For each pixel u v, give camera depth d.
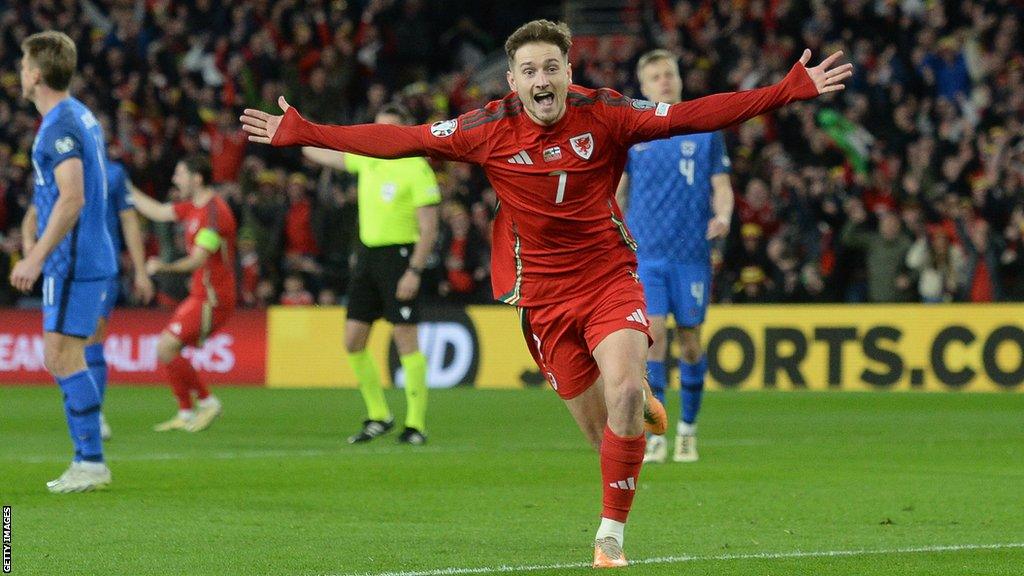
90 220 16.88
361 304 24.50
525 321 12.85
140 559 12.43
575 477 18.89
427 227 23.97
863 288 39.56
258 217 43.91
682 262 20.75
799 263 39.25
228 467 20.03
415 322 24.31
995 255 38.44
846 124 43.94
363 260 24.39
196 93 51.28
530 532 14.09
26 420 29.72
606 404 12.32
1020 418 29.27
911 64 46.75
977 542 13.39
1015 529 14.28
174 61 52.75
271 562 12.24
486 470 19.72
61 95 16.75
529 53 11.95
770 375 37.75
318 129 12.39
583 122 12.18
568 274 12.46
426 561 12.27
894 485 17.94
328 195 44.00
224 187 45.16
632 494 12.02
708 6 50.97
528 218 12.40
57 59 16.56
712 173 21.16
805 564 11.98
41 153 16.55
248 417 30.80
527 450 22.83
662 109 12.12
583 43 56.12
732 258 39.66
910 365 36.66
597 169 12.27
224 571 11.82
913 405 32.78
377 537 13.71
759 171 41.56
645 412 13.56
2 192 46.41
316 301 43.62
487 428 27.62
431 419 29.78
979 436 25.33
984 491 17.33
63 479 17.19
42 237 16.36
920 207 39.69
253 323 42.16
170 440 25.00
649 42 49.25
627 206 22.05
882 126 44.28
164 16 56.16
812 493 17.16
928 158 42.47
